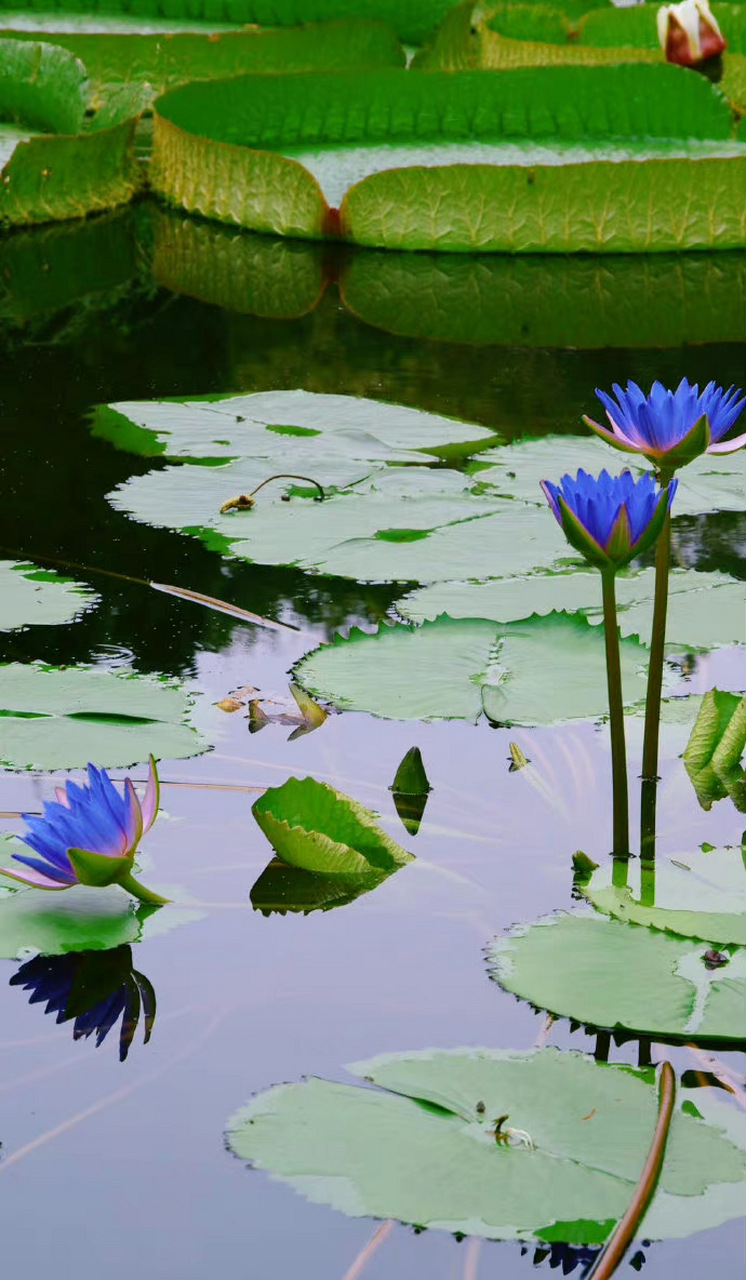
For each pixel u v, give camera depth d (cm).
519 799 447
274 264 848
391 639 477
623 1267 393
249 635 481
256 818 436
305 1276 395
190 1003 418
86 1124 406
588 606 487
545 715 461
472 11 1265
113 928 426
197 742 453
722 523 517
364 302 772
